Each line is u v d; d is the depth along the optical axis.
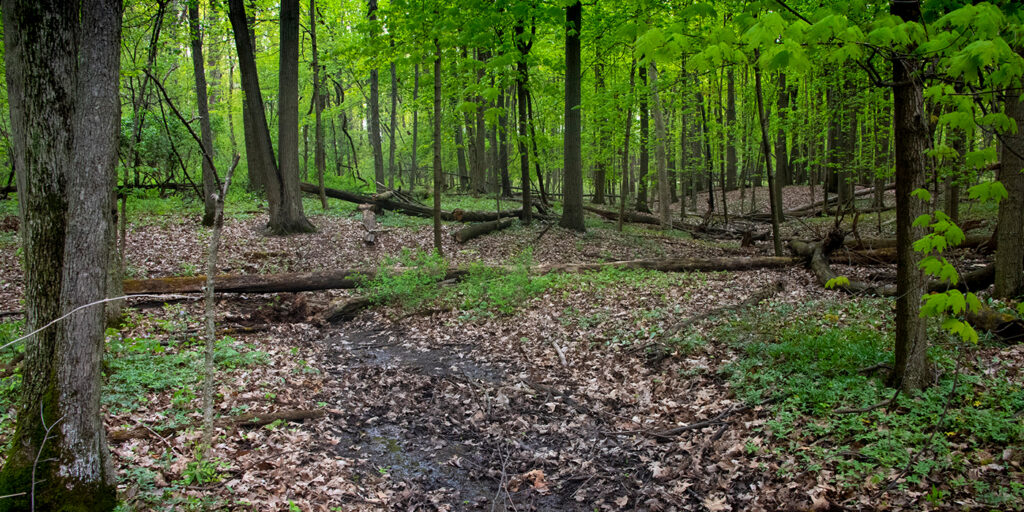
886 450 4.67
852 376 6.03
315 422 6.25
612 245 15.95
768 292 9.89
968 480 4.14
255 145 20.48
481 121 24.86
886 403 5.30
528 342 8.99
